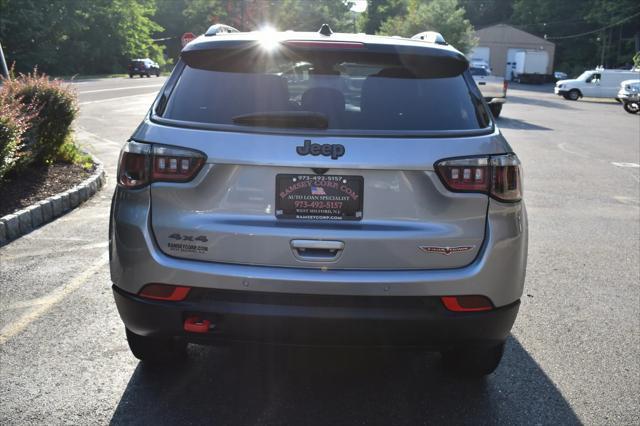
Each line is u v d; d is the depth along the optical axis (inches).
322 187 107.0
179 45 3737.7
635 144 628.4
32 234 244.8
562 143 619.8
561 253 242.7
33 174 318.3
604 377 140.3
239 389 130.6
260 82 117.9
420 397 129.4
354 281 105.9
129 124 638.5
